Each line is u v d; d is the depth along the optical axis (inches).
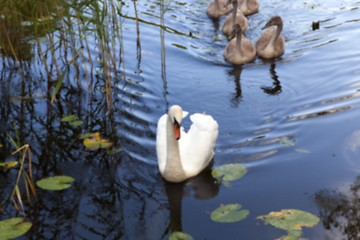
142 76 221.9
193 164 166.7
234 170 164.9
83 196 158.9
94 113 196.7
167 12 288.7
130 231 147.3
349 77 211.8
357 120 183.9
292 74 221.5
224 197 157.6
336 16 274.7
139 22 269.4
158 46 247.1
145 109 199.2
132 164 171.2
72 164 171.2
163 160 167.3
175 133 152.6
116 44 246.7
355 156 169.0
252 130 185.9
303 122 186.4
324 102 197.2
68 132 186.4
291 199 155.2
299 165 167.2
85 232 147.2
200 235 145.6
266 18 287.6
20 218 150.4
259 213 151.3
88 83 212.2
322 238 142.7
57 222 150.1
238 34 232.2
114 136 183.8
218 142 181.2
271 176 163.8
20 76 219.8
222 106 201.0
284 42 244.8
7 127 188.7
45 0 212.1
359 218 147.9
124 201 157.0
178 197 158.7
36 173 167.3
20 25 228.2
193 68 230.1
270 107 198.2
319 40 249.0
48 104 202.2
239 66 233.9
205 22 280.8
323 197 155.3
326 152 171.6
